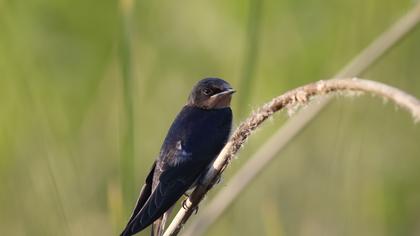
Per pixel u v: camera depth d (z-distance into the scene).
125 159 8.11
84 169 11.79
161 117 12.88
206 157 8.05
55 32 12.62
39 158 11.29
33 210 11.05
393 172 11.75
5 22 12.12
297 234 11.84
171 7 13.05
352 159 11.45
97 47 12.73
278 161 12.30
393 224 11.55
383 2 12.02
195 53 12.91
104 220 11.34
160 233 7.27
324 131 12.12
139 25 12.91
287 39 12.38
